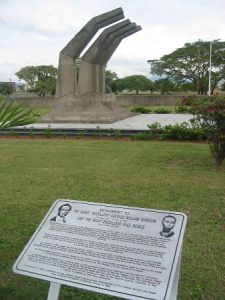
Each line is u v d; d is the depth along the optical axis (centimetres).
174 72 4850
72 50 1702
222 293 302
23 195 573
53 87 4428
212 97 754
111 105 1970
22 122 318
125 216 246
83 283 218
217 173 705
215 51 4547
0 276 331
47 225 254
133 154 914
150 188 604
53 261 233
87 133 1286
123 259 223
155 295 204
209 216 472
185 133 1155
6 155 923
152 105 3941
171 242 224
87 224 248
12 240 404
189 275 328
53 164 807
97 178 674
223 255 366
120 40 2058
